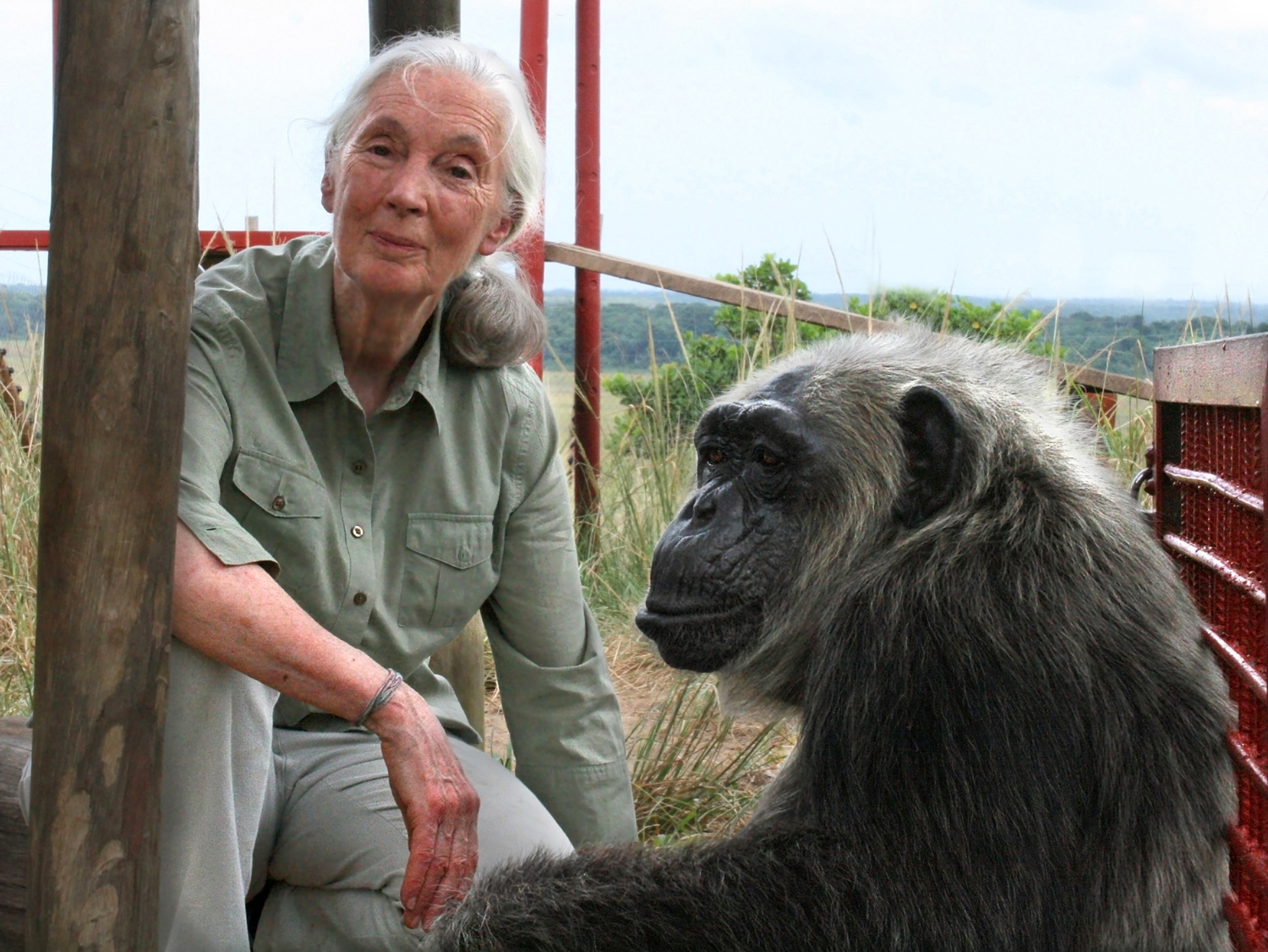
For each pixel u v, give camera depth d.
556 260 7.51
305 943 3.12
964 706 2.47
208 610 2.54
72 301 2.07
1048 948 2.47
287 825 3.15
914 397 2.85
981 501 2.76
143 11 2.01
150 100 2.03
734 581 2.89
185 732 2.59
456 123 2.93
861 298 7.61
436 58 2.98
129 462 2.12
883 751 2.51
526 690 3.48
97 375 2.08
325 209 3.23
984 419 2.86
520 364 3.47
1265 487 2.29
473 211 3.01
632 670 6.08
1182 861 2.65
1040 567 2.60
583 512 7.63
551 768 3.46
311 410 3.09
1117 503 2.83
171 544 2.22
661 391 7.38
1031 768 2.45
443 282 3.05
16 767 3.16
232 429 2.95
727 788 4.61
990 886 2.43
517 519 3.43
